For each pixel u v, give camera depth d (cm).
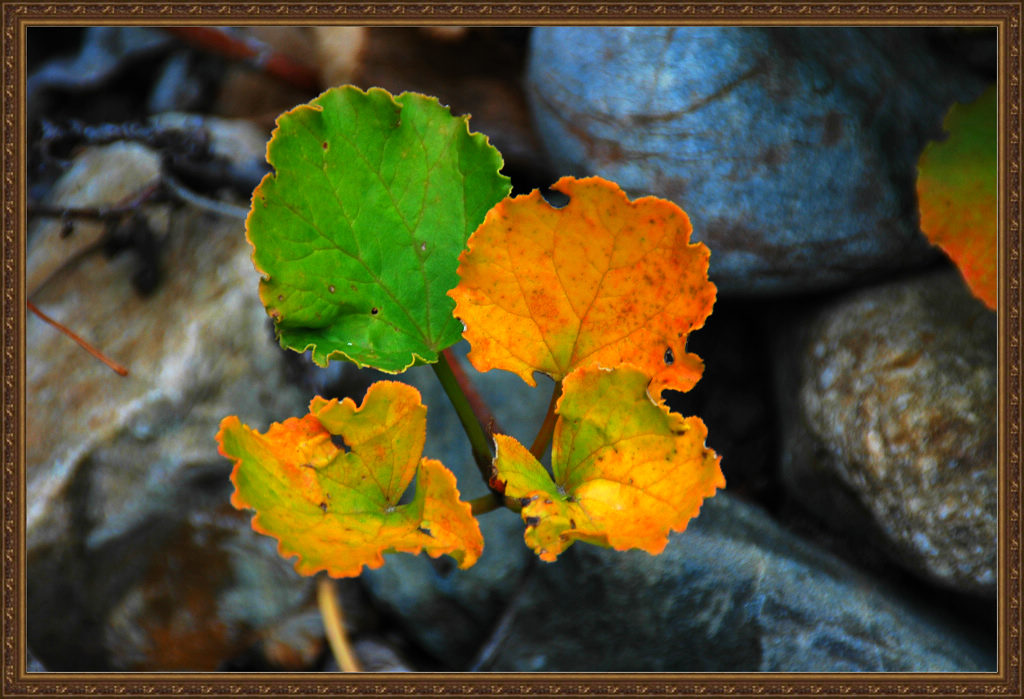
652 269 54
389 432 54
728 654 64
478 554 53
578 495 54
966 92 68
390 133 54
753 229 66
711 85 66
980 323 65
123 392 70
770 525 67
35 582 67
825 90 66
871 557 67
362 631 67
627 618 64
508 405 67
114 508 68
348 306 55
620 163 67
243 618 67
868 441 65
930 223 61
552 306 54
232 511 68
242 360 71
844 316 67
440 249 55
